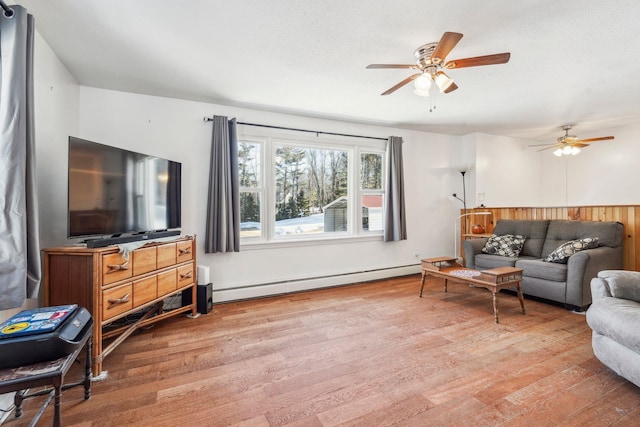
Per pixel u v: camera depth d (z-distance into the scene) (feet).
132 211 8.28
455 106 12.10
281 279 12.62
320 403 5.52
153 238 8.60
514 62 8.32
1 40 5.03
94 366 6.39
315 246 13.39
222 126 11.20
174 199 10.09
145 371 6.62
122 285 7.07
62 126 8.24
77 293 6.50
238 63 8.30
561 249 11.07
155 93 10.44
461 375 6.43
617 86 10.12
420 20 6.36
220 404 5.50
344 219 14.57
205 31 6.77
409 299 11.75
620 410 5.29
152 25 6.53
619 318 5.94
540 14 6.17
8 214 4.98
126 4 5.82
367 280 14.42
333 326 9.09
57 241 7.84
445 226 17.03
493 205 17.07
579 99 11.38
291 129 12.90
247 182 12.29
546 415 5.17
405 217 15.30
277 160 13.01
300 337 8.33
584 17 6.28
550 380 6.23
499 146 17.31
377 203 15.38
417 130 16.07
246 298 11.72
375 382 6.19
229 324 9.27
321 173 13.99
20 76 5.09
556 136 17.61
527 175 18.37
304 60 8.14
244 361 7.05
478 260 13.48
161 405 5.48
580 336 8.35
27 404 5.50
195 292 9.92
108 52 7.68
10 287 4.98
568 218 13.38
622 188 15.66
